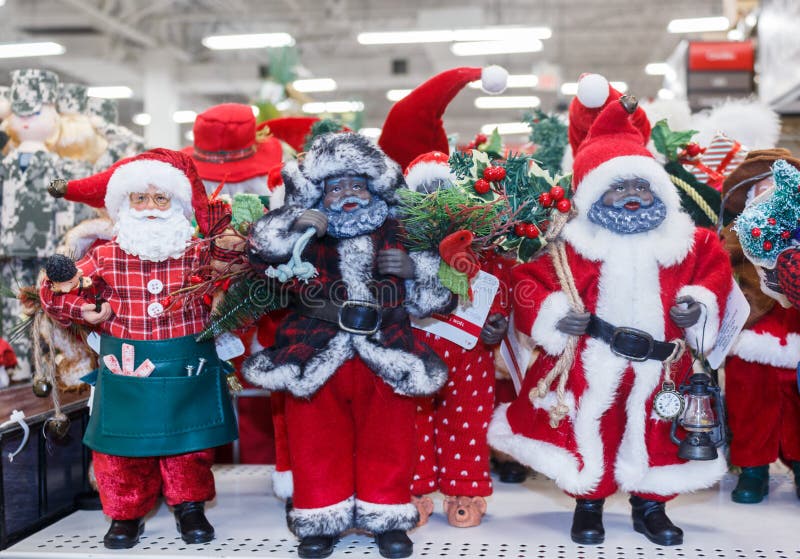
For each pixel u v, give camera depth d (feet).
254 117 11.66
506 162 8.09
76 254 8.45
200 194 7.84
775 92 14.25
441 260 7.14
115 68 38.68
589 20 37.50
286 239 6.91
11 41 35.94
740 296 7.72
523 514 8.64
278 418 8.57
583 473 7.26
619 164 7.32
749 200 8.97
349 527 7.31
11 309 10.98
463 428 8.09
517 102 47.24
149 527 8.39
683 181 9.48
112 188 7.57
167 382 7.48
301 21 36.50
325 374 6.98
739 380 8.93
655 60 43.96
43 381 8.09
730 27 22.84
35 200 10.52
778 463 11.24
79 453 9.35
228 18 35.63
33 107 10.86
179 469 7.89
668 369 7.38
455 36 35.24
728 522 8.30
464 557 7.25
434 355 7.26
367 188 7.26
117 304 7.57
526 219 7.71
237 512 8.92
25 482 8.30
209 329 7.55
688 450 7.18
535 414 7.60
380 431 7.24
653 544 7.59
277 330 7.47
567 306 7.34
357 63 42.96
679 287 7.47
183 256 7.68
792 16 13.20
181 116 44.19
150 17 34.96
